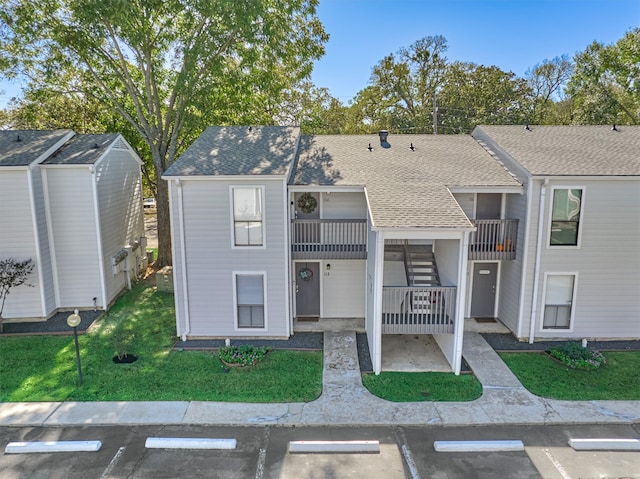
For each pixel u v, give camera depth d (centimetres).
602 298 1187
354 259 1246
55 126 2305
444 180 1191
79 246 1406
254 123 2162
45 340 1199
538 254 1159
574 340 1202
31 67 1678
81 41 1589
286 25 1738
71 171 1366
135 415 844
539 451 738
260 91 2128
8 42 1591
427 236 966
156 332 1264
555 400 898
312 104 2873
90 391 933
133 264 1755
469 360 1084
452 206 1031
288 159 1220
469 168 1277
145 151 2194
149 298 1554
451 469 693
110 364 1058
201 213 1166
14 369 1030
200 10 1521
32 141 1444
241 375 1007
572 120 3102
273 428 809
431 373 1024
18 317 1338
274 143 1354
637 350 1139
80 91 1878
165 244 1856
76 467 700
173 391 934
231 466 702
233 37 1666
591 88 2817
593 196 1130
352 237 1257
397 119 3516
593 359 1048
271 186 1146
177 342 1201
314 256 1223
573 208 1139
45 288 1355
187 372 1020
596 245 1157
